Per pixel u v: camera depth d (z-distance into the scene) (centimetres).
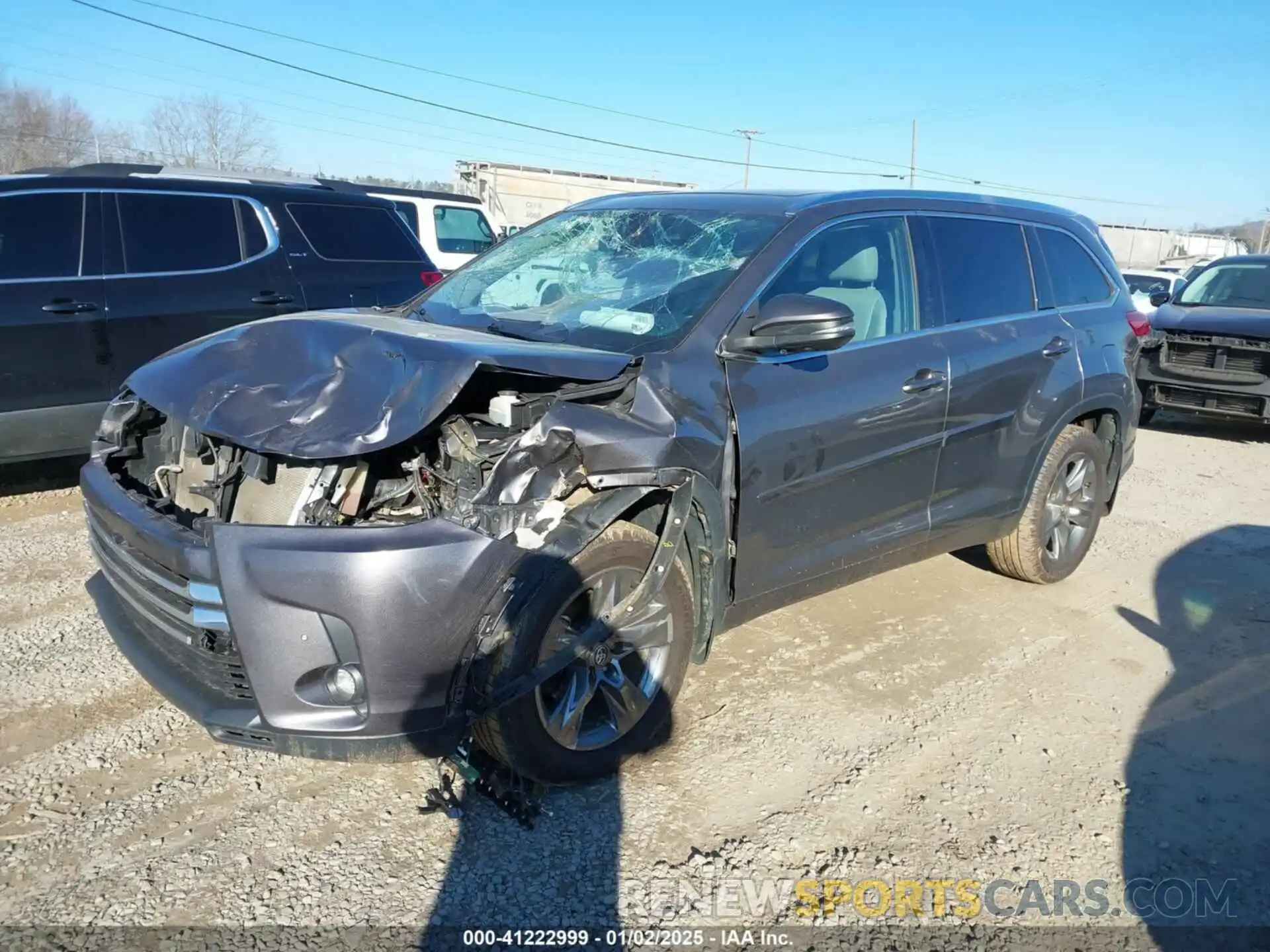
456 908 257
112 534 304
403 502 285
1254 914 270
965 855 289
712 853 284
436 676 256
